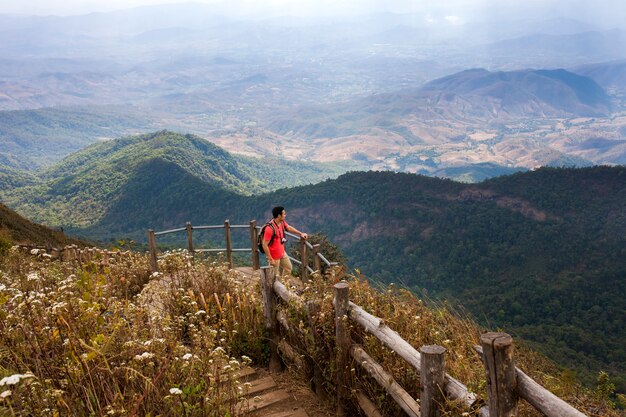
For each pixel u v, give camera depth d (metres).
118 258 8.07
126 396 2.70
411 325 3.84
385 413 3.33
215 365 3.04
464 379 3.44
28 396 2.43
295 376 4.36
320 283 4.50
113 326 3.11
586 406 3.50
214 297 5.41
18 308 3.18
